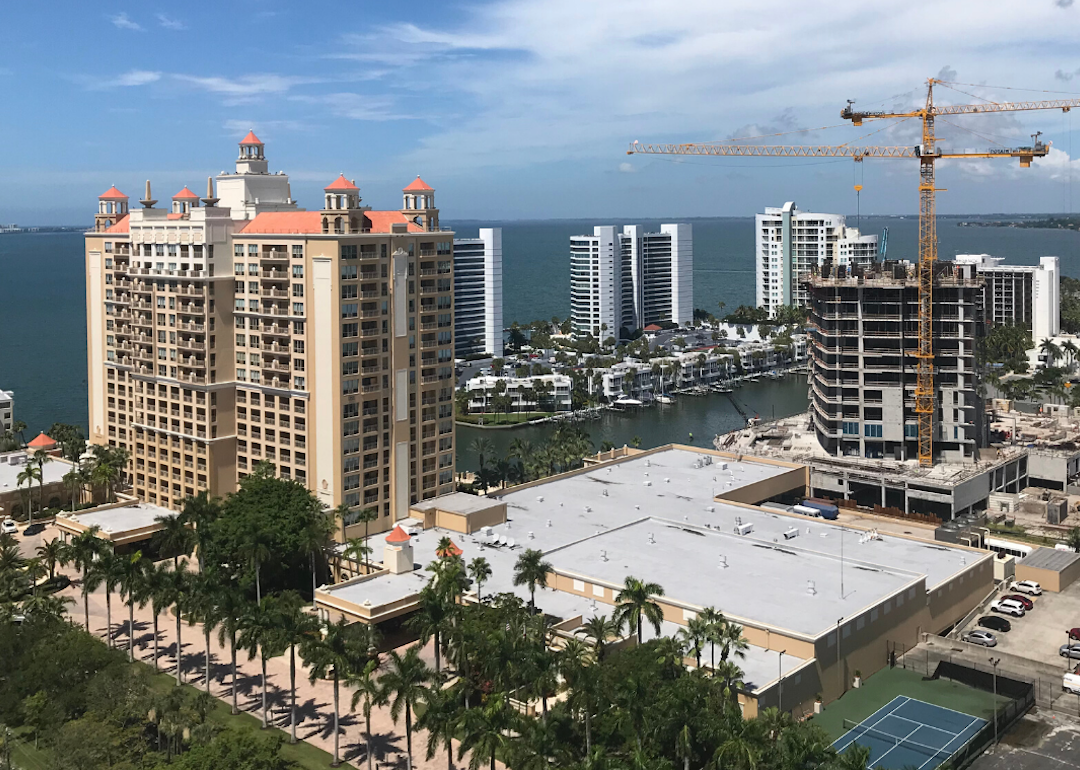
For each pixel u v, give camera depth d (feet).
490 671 476.54
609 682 460.55
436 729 431.43
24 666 524.11
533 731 424.46
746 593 593.01
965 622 642.63
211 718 518.37
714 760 406.00
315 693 553.64
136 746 464.24
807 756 398.01
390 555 643.45
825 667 527.40
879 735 495.41
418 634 609.83
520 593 614.75
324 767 474.08
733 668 462.19
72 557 625.82
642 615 581.94
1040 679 554.87
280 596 547.08
